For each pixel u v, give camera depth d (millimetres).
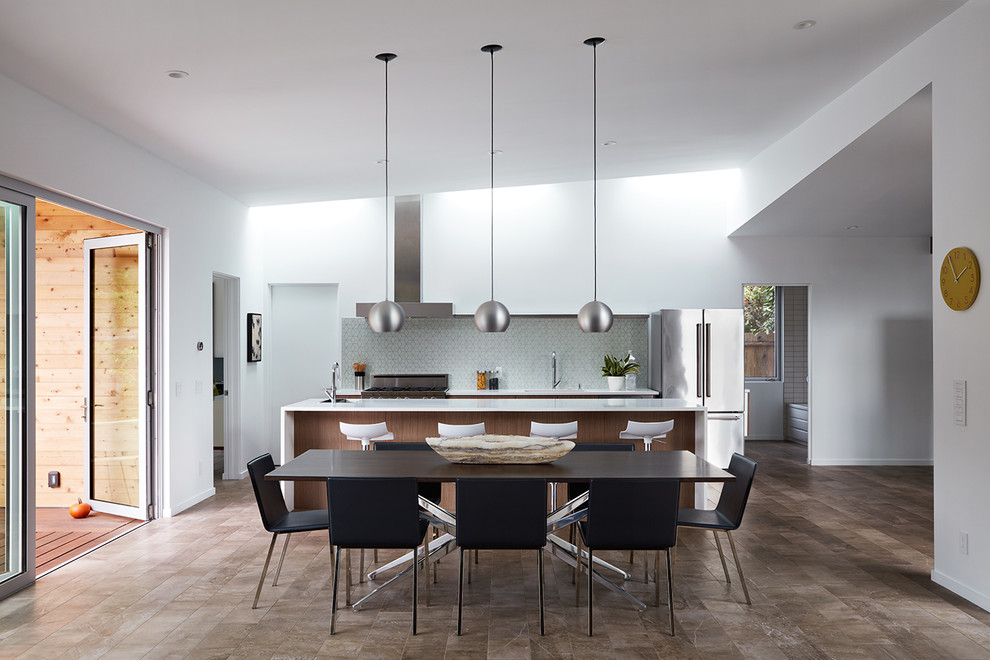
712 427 8273
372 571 4566
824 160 5535
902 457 8828
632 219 9031
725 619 3807
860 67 4664
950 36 3965
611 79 4691
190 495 6516
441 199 9062
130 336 6098
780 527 5766
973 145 3834
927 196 6648
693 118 5762
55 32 3533
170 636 3580
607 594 4215
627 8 3660
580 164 7375
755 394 10969
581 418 6227
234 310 7918
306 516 4316
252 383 8367
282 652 3391
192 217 6637
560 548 4480
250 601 4078
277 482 4406
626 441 6211
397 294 8805
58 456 6582
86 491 6332
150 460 6035
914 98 4309
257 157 6070
